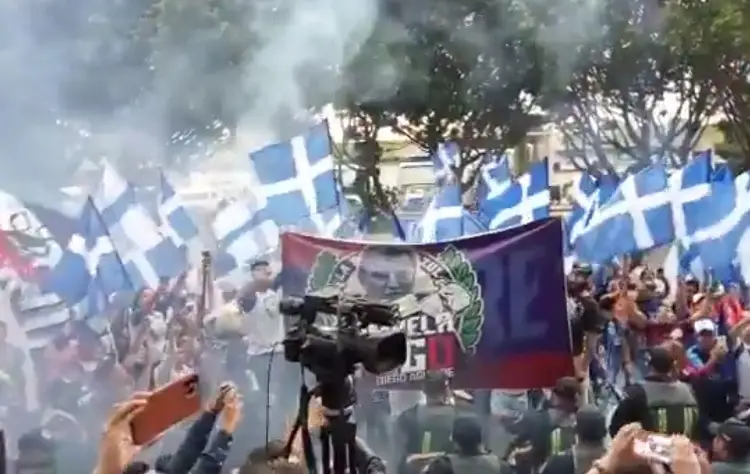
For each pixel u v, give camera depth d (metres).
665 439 3.01
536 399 7.34
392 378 5.27
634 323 8.92
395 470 6.30
